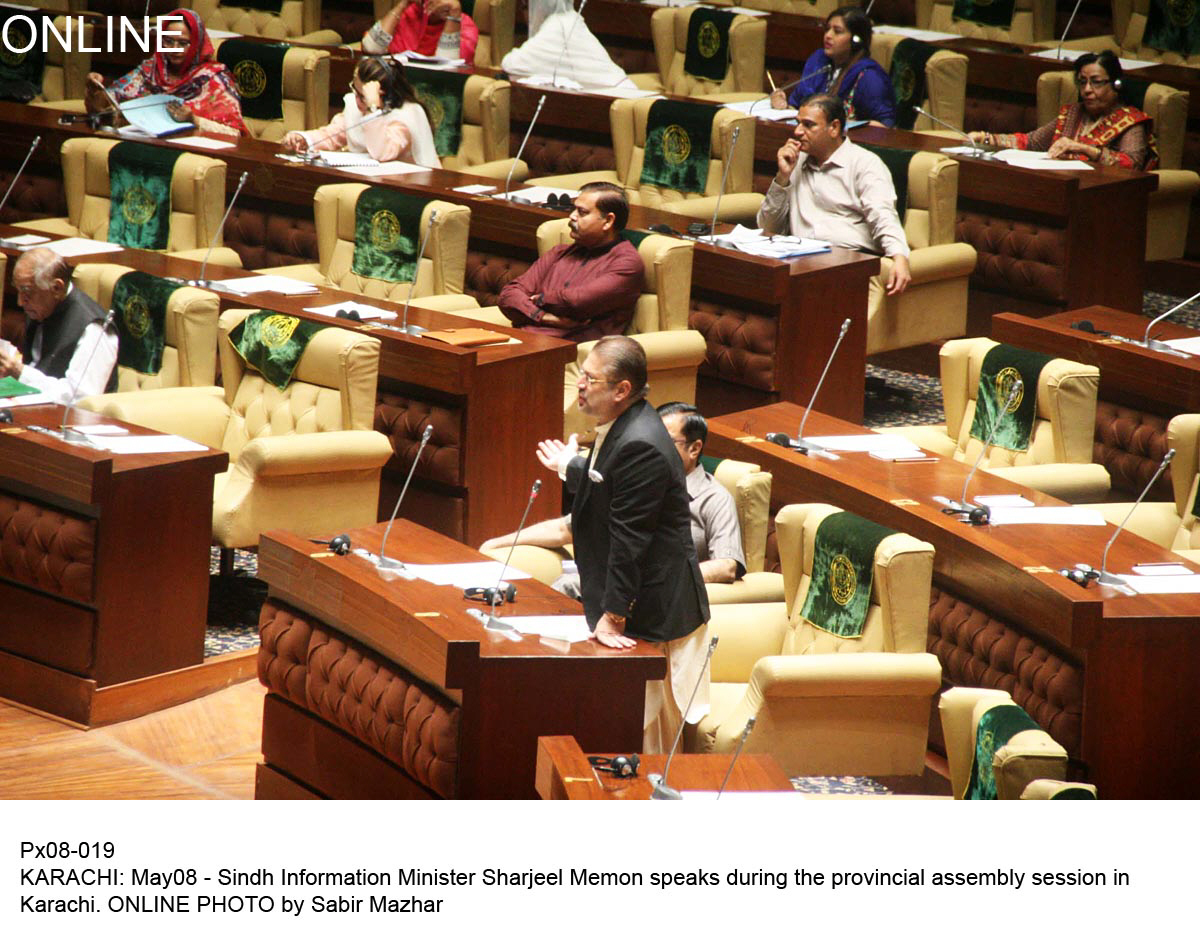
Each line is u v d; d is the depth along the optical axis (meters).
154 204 28.86
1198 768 16.59
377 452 20.98
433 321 23.52
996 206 30.94
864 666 15.90
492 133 34.66
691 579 15.21
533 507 23.33
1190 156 35.78
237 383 22.53
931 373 31.72
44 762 17.70
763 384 25.89
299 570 16.31
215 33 41.31
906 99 36.34
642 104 32.78
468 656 14.24
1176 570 17.31
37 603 18.73
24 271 22.16
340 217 27.84
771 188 28.98
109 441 18.95
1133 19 40.12
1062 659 16.59
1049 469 21.06
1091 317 25.27
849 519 17.17
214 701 19.33
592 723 14.53
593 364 14.52
